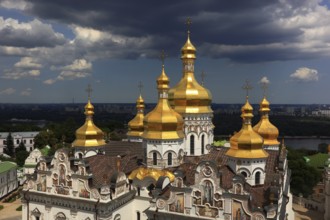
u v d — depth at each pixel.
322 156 175.25
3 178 125.00
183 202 55.56
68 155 64.56
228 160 65.69
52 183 65.69
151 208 58.12
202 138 79.00
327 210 97.88
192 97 77.44
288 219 77.12
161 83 71.12
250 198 50.88
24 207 68.19
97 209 60.81
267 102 93.06
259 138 61.91
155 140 69.69
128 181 67.12
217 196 52.91
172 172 66.62
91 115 87.56
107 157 74.00
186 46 81.06
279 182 56.34
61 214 64.94
